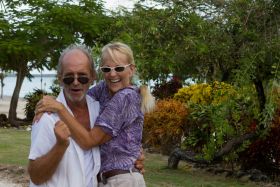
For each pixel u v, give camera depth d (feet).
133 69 11.51
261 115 28.78
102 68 11.27
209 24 27.71
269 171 31.19
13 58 65.36
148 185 26.37
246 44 27.55
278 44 26.73
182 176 29.78
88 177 10.39
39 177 9.91
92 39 65.00
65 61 10.50
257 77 28.53
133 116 10.80
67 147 9.78
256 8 27.71
